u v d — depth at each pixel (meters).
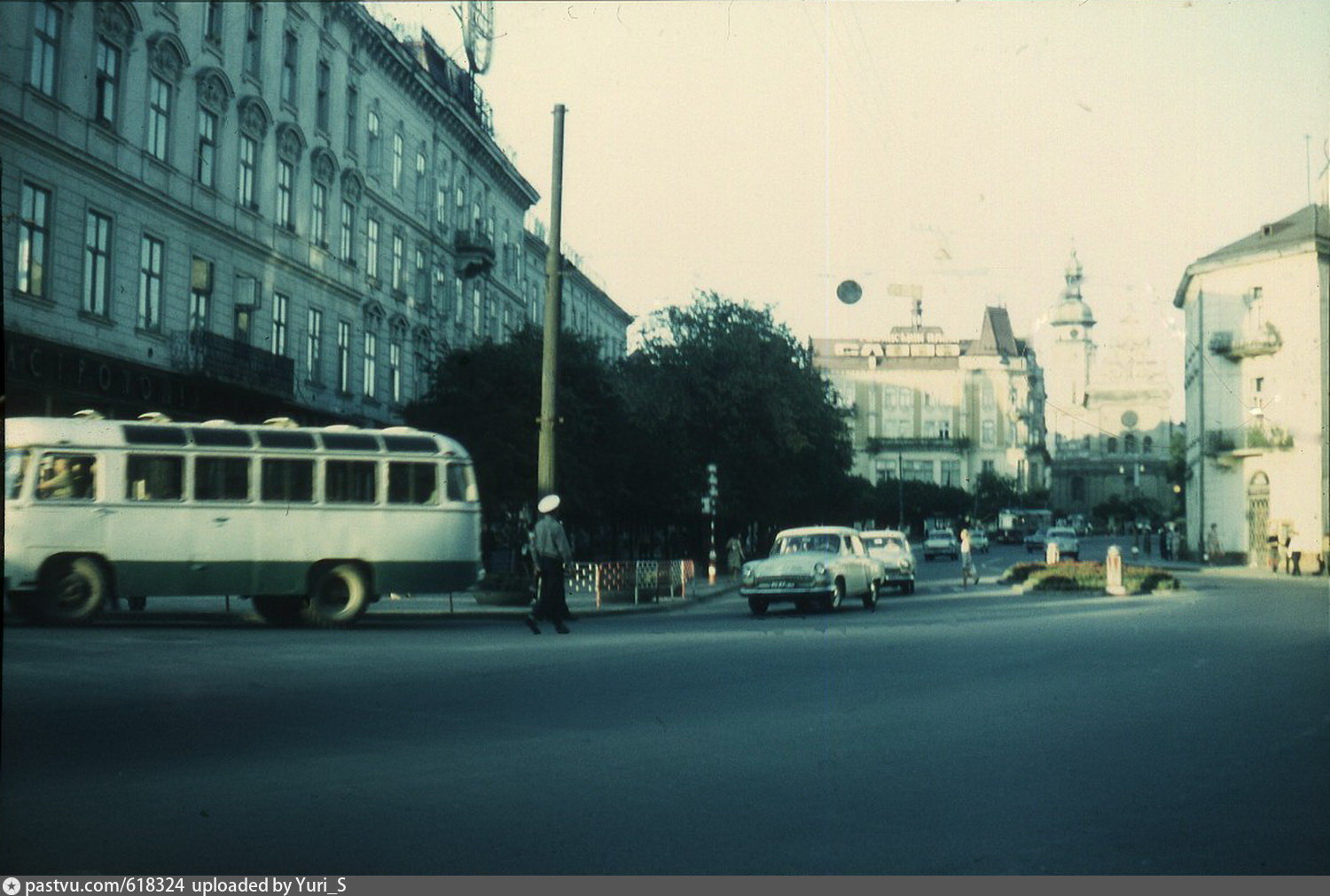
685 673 12.89
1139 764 7.93
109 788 7.22
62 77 23.02
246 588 18.94
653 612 27.00
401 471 20.12
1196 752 8.35
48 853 5.82
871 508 110.00
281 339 31.75
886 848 5.89
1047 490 130.50
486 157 48.38
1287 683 11.98
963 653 15.05
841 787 7.25
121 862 5.68
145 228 26.19
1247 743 8.69
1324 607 24.39
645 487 45.16
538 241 59.66
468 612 23.31
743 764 7.96
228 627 18.53
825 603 24.56
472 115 44.97
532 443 35.25
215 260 28.89
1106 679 12.38
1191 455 58.38
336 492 19.62
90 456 18.12
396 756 8.20
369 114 37.09
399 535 19.94
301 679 12.03
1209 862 5.65
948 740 8.83
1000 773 7.66
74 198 23.78
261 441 19.23
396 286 39.50
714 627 20.02
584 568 29.42
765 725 9.49
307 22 32.69
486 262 45.75
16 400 22.70
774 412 47.31
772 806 6.78
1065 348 142.88
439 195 43.56
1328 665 13.61
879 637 17.53
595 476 39.75
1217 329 52.81
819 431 50.88
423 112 41.50
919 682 12.16
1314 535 50.47
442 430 35.22
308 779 7.48
